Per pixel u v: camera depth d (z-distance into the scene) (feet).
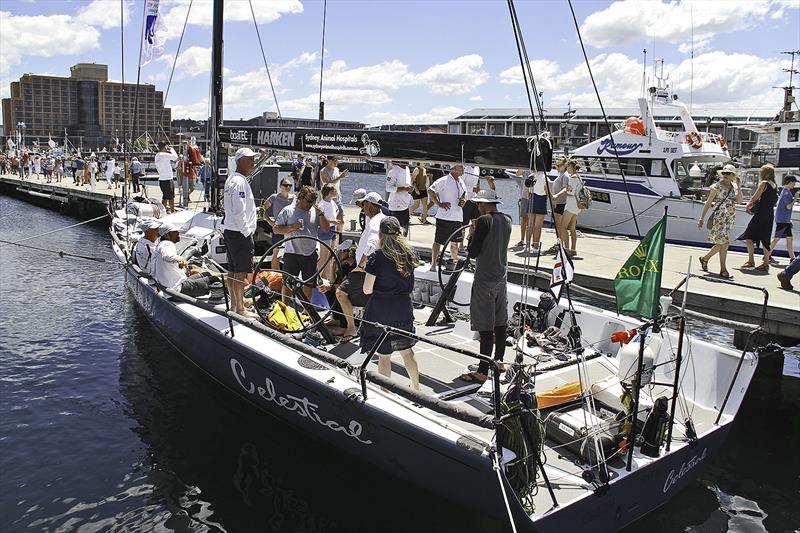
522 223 35.24
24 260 44.65
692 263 31.14
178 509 15.05
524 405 11.98
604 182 46.52
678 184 44.47
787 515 15.37
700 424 14.89
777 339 22.93
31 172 114.11
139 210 33.30
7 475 16.39
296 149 19.24
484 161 14.53
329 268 22.45
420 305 23.08
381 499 15.55
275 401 16.61
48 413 20.07
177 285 21.99
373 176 178.50
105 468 16.84
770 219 28.76
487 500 11.92
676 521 14.87
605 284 26.61
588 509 12.20
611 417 14.12
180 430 19.01
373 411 13.44
